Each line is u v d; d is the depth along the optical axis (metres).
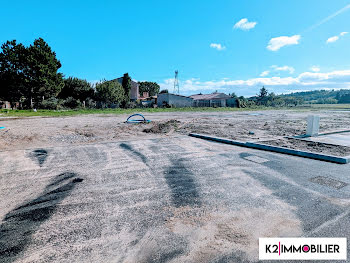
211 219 2.58
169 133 9.95
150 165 4.82
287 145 6.54
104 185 3.67
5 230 2.38
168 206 2.91
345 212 2.71
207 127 11.91
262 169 4.49
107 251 2.03
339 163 4.88
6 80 33.47
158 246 2.10
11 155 5.78
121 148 6.63
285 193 3.30
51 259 1.93
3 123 14.36
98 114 24.36
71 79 41.53
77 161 5.17
